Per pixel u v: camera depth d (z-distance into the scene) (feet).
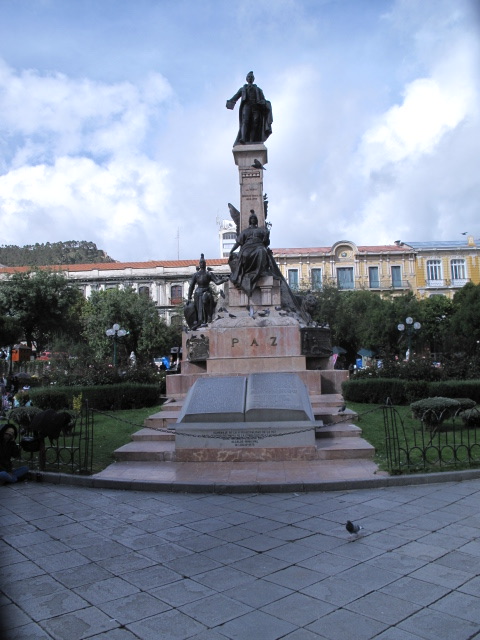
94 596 13.60
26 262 334.85
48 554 16.60
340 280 178.29
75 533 18.58
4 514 21.01
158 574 14.85
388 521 18.89
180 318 160.35
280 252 180.86
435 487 23.52
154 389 49.39
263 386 31.07
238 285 51.55
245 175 55.72
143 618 12.40
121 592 13.79
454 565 14.83
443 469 25.25
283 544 16.88
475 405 36.32
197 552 16.43
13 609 13.00
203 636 11.52
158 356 142.92
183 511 20.99
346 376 48.14
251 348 45.78
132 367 59.77
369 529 18.06
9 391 76.48
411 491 22.95
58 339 132.98
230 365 45.65
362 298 146.72
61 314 146.41
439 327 143.95
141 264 195.83
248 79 57.98
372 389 46.44
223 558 15.85
